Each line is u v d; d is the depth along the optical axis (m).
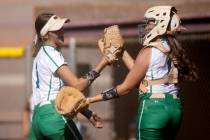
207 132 26.55
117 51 14.00
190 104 26.61
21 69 37.34
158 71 13.05
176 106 13.16
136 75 13.13
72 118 13.64
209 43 24.38
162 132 13.03
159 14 13.24
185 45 24.36
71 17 26.73
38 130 13.91
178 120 13.24
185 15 24.16
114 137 30.73
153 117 12.91
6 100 37.50
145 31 13.39
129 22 25.61
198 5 24.03
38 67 13.94
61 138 13.71
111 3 26.09
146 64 13.05
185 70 13.41
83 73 28.12
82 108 13.44
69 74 13.72
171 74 13.16
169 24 13.30
